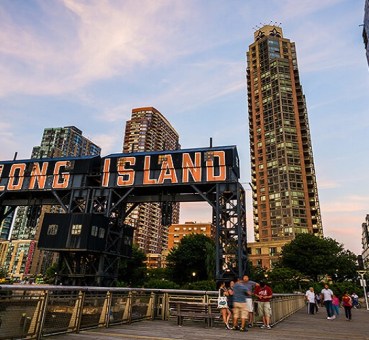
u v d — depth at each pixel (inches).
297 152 4288.9
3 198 1449.3
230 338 352.5
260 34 5467.5
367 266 5551.2
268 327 472.1
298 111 4662.9
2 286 246.2
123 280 2536.9
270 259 3656.5
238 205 1143.6
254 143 4680.1
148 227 6919.3
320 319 706.2
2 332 257.9
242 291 438.6
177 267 2615.7
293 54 5241.1
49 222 1190.9
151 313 515.2
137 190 1321.4
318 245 2674.7
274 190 4146.2
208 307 471.8
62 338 307.1
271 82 4847.4
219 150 1231.5
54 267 2940.5
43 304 304.3
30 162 1425.9
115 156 1337.4
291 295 877.2
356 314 956.0
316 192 4461.1
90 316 375.2
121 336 334.3
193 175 1221.1
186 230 5989.2
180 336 352.2
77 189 1309.1
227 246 1153.4
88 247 1115.3
